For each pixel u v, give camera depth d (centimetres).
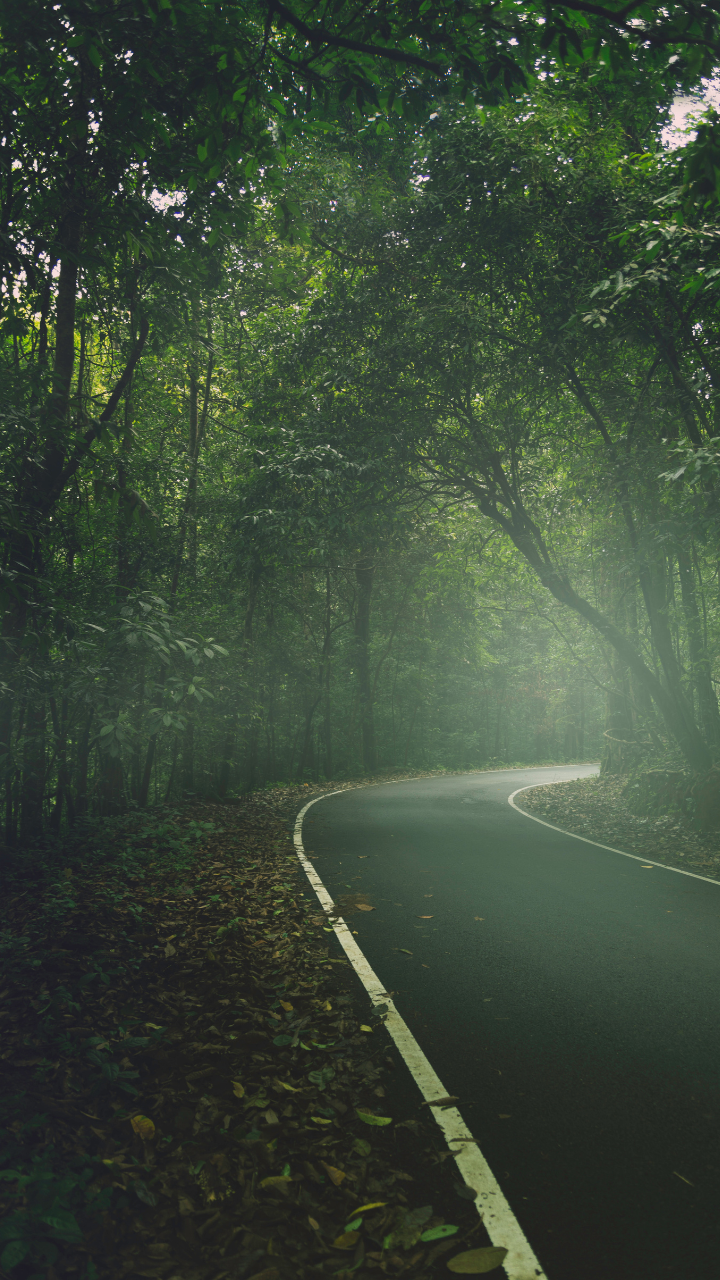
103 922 623
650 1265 243
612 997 481
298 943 614
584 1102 348
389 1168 300
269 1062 395
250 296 1327
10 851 844
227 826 1310
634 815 1394
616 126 1082
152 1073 386
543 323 1188
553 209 1134
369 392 1314
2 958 498
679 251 831
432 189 1166
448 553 2008
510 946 596
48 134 591
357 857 1008
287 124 535
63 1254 250
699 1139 314
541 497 1627
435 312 1175
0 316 618
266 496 1309
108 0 443
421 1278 241
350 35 431
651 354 1221
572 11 382
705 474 887
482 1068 386
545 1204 275
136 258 728
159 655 527
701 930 638
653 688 1412
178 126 527
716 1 337
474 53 434
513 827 1323
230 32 440
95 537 984
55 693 614
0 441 561
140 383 1233
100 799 1235
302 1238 262
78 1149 307
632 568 1227
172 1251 256
